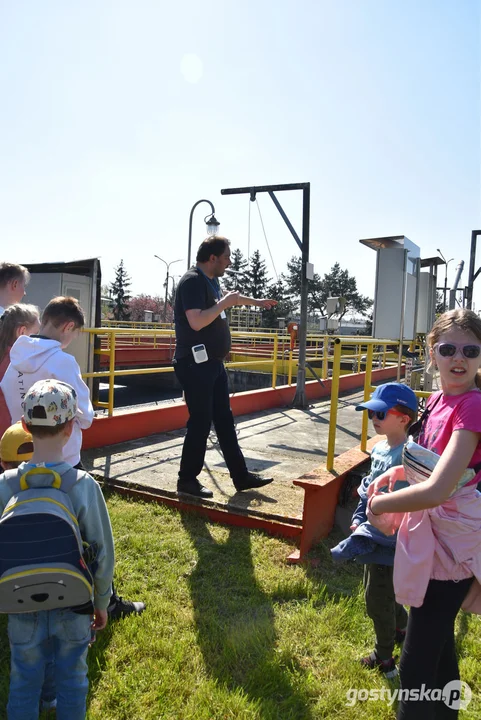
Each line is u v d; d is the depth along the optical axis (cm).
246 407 806
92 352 580
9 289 321
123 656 253
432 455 180
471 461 180
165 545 360
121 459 512
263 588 319
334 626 287
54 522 175
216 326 404
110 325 1894
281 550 364
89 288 607
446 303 1116
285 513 387
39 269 652
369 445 494
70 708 188
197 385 403
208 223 1053
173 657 253
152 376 1994
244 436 641
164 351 1958
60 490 186
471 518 180
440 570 182
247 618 287
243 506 400
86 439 545
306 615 292
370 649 272
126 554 348
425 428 196
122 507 421
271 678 243
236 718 219
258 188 880
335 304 1030
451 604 183
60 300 273
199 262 409
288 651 261
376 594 248
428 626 183
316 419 769
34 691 186
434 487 170
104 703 224
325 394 1024
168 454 535
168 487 434
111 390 573
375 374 1248
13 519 173
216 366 412
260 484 430
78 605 181
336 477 384
